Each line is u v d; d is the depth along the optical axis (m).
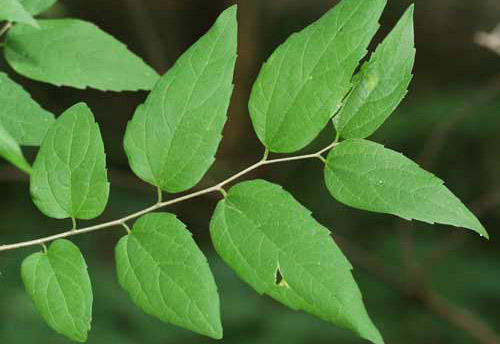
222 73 0.43
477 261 1.76
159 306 0.42
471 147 2.05
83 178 0.44
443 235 1.84
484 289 1.66
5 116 0.47
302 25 2.24
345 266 0.41
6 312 1.20
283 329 1.43
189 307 0.42
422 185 0.42
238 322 1.45
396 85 0.43
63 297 0.43
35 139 0.47
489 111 2.00
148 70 0.49
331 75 0.42
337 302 0.40
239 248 0.42
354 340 1.44
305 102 0.43
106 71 0.49
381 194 0.42
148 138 0.43
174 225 0.43
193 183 0.43
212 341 1.37
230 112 1.86
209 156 0.43
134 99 2.11
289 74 0.43
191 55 0.43
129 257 0.43
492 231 1.86
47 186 0.44
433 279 1.68
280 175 1.94
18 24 0.49
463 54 2.35
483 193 2.05
